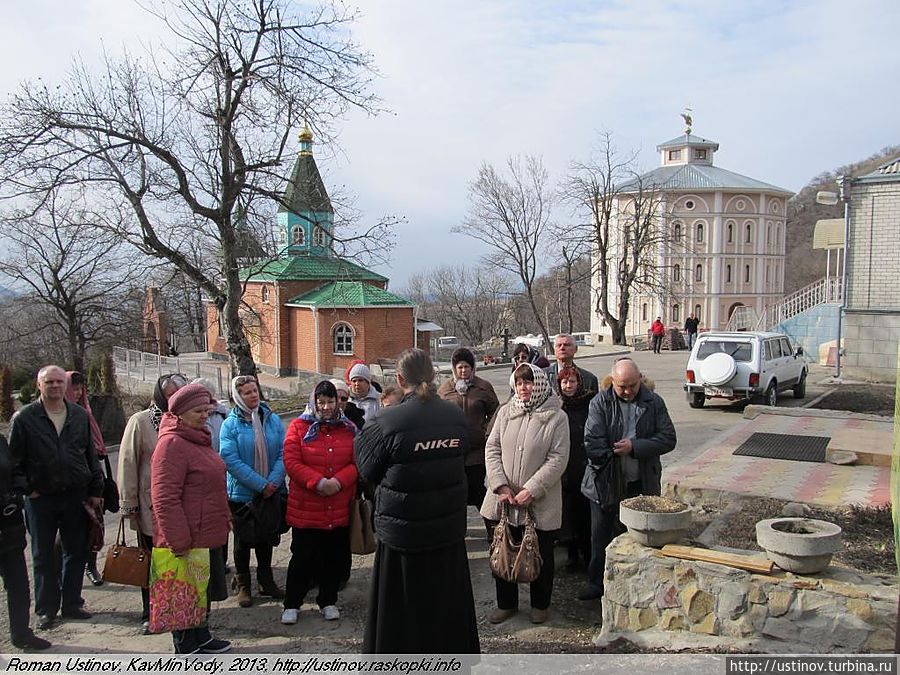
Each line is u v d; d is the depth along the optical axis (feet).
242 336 64.80
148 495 16.93
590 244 145.07
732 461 27.55
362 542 17.89
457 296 264.31
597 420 17.37
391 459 12.82
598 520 17.51
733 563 13.82
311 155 74.13
